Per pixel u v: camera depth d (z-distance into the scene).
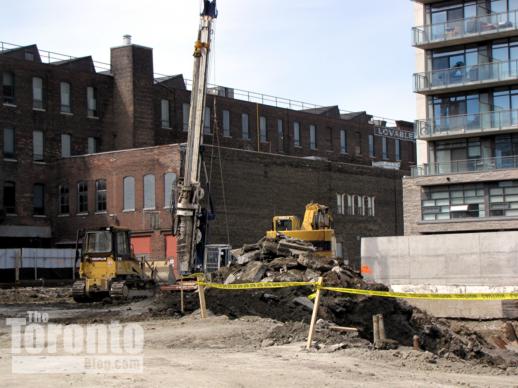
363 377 14.16
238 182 59.88
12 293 44.09
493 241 37.78
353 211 71.69
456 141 53.56
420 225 53.19
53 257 55.91
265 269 26.30
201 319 22.27
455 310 32.25
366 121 92.38
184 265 31.36
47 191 63.19
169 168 56.31
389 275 40.34
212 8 32.62
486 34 50.78
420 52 54.03
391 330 22.73
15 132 61.72
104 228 37.31
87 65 69.00
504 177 50.53
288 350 17.16
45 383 12.94
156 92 69.56
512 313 31.08
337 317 22.31
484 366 19.23
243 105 77.44
